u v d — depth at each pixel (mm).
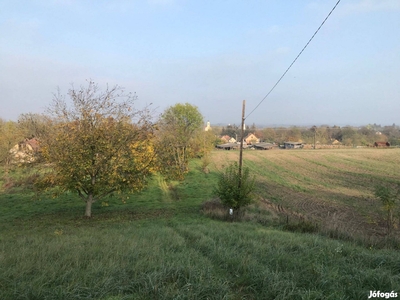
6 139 34062
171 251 8031
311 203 25031
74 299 4785
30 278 5520
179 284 5395
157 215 20312
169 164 31797
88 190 19141
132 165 19188
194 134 50531
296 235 11398
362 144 107438
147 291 5078
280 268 6594
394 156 67938
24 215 20625
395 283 5633
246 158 68312
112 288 5199
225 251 7699
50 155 17906
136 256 7078
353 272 6348
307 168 51812
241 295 5309
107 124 18656
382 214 20328
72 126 18094
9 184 30359
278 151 85375
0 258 6730
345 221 18531
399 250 9781
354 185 34938
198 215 20078
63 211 22188
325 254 7727
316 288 5500
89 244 8500
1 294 4852
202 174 43375
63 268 5961
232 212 18922
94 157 18266
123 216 20047
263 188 33156
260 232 11828
